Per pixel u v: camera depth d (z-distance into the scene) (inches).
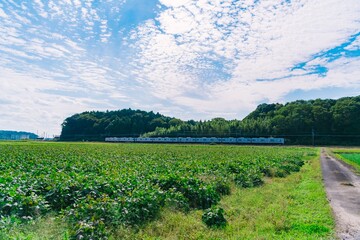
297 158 1462.8
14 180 487.2
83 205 375.9
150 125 6491.1
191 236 355.3
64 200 441.7
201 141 4350.4
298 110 4842.5
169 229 375.9
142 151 1827.0
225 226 394.9
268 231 382.9
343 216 461.7
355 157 1804.9
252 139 4097.0
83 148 2105.1
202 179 643.5
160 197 447.5
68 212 368.8
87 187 460.1
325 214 460.8
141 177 593.6
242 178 728.3
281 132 4739.2
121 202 402.9
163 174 620.1
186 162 965.2
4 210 364.2
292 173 1003.3
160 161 1030.4
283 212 463.5
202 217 422.6
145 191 449.1
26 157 1061.1
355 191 688.4
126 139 4881.9
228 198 561.9
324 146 3954.2
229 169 844.0
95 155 1342.3
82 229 316.2
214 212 416.2
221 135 5064.0
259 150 2273.6
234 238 352.2
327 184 794.8
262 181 764.0
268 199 556.7
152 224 382.3
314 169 1152.2
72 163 875.4
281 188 681.6
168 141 4515.3
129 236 343.3
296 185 737.6
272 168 941.8
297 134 4633.4
